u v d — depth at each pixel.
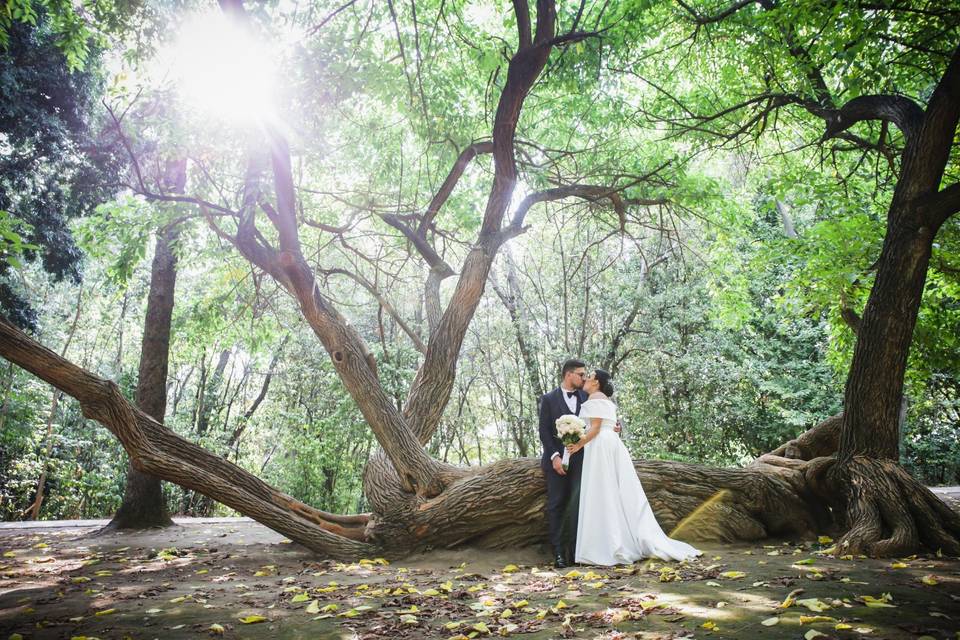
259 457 24.47
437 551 6.52
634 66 10.01
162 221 8.34
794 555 5.53
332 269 9.29
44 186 13.27
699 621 3.41
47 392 19.58
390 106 9.28
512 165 8.32
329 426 17.56
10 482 18.56
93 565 6.38
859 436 6.14
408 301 18.03
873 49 7.54
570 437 5.89
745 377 17.52
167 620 3.98
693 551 5.77
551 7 7.78
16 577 5.73
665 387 17.72
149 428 6.55
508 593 4.52
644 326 17.56
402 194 10.38
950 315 10.11
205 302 10.55
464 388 20.77
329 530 6.86
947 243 9.35
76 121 12.77
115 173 12.55
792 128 11.24
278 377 21.81
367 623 3.77
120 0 6.36
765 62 8.34
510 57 9.55
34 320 14.91
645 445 17.58
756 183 12.70
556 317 18.39
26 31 11.71
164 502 9.78
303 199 9.57
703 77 10.90
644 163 10.89
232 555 6.89
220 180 7.63
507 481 6.45
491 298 19.47
